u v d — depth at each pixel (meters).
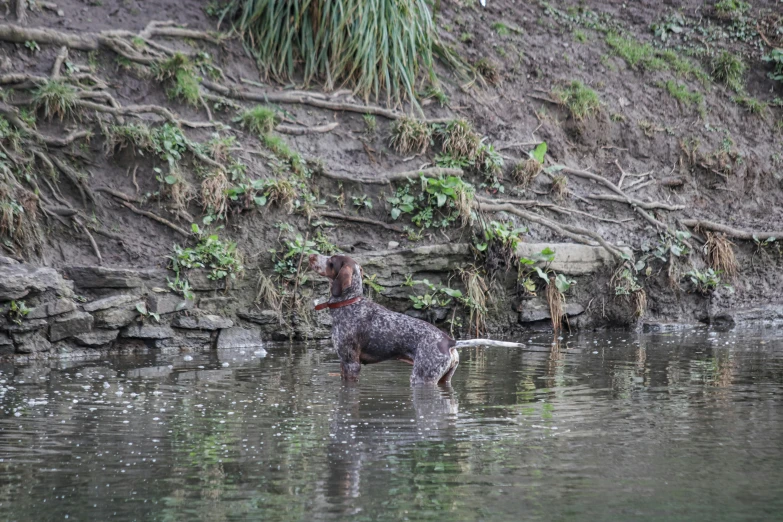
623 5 20.23
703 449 5.98
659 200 16.33
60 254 11.69
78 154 12.48
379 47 15.33
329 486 5.13
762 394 8.09
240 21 15.34
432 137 15.04
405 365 10.09
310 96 14.84
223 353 11.17
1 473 5.38
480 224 13.80
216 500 4.87
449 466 5.54
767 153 18.14
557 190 15.33
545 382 8.84
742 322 14.98
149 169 12.73
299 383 8.75
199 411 7.22
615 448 6.00
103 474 5.35
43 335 10.65
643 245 15.02
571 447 6.03
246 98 14.45
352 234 13.45
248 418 6.94
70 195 12.19
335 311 9.22
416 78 15.98
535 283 13.85
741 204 17.25
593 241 14.62
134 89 13.55
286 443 6.11
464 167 14.85
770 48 20.00
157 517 4.60
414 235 13.58
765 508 4.76
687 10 20.44
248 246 12.66
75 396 7.89
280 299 12.45
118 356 10.81
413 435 6.36
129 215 12.32
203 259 12.07
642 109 17.75
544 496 4.96
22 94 12.68
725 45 19.88
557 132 16.52
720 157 17.41
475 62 16.97
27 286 10.40
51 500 4.88
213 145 13.24
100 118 12.77
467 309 13.28
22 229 11.37
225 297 12.11
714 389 8.38
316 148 14.31
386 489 5.07
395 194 13.95
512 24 18.34
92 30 13.91
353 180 13.84
